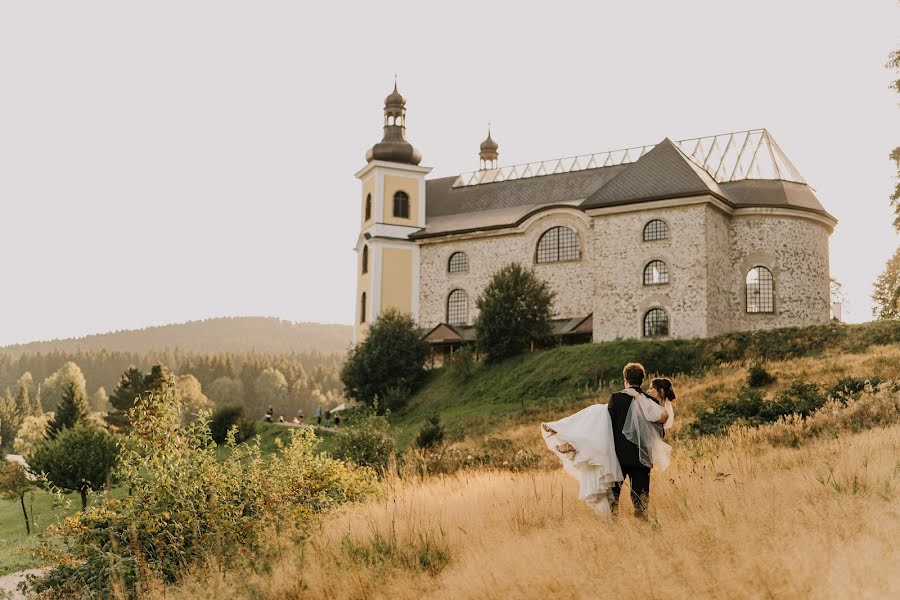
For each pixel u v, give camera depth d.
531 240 53.31
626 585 5.18
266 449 46.66
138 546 9.51
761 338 39.03
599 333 46.91
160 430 11.20
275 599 7.19
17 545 19.81
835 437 13.37
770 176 49.09
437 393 47.72
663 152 48.56
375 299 57.66
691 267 44.56
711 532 5.86
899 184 33.81
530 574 5.72
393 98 61.97
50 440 35.31
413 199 60.28
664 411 8.10
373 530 8.28
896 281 54.28
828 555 5.00
